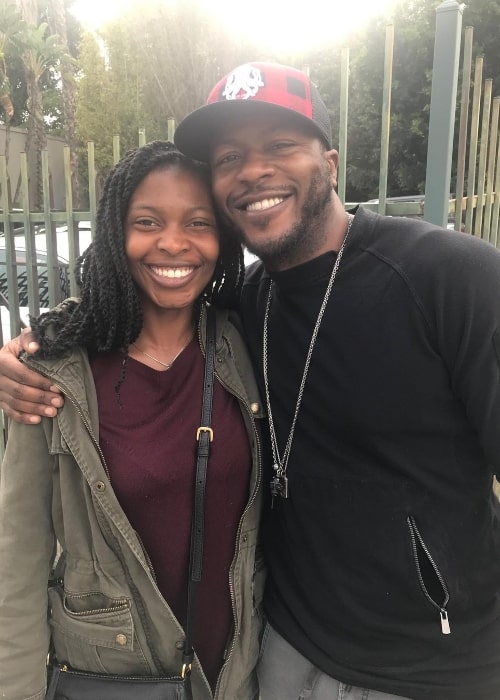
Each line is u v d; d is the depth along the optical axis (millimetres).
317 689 1531
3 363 1416
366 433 1397
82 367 1446
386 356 1366
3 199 3199
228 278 1692
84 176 8648
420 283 1348
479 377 1289
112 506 1391
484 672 1428
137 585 1441
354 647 1450
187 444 1455
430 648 1411
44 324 1470
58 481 1444
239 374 1585
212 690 1567
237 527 1544
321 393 1442
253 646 1642
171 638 1464
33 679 1450
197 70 13125
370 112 10266
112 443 1420
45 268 3971
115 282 1446
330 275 1448
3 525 1438
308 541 1500
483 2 9867
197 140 1450
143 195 1426
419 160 10125
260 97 1391
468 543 1404
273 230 1450
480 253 1323
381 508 1399
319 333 1445
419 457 1386
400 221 1464
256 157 1429
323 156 1472
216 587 1531
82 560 1452
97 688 1433
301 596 1545
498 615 1457
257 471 1543
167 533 1457
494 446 1308
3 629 1428
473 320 1285
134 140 13789
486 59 10211
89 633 1444
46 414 1384
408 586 1377
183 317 1558
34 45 16219
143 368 1478
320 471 1460
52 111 23344
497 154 3184
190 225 1474
